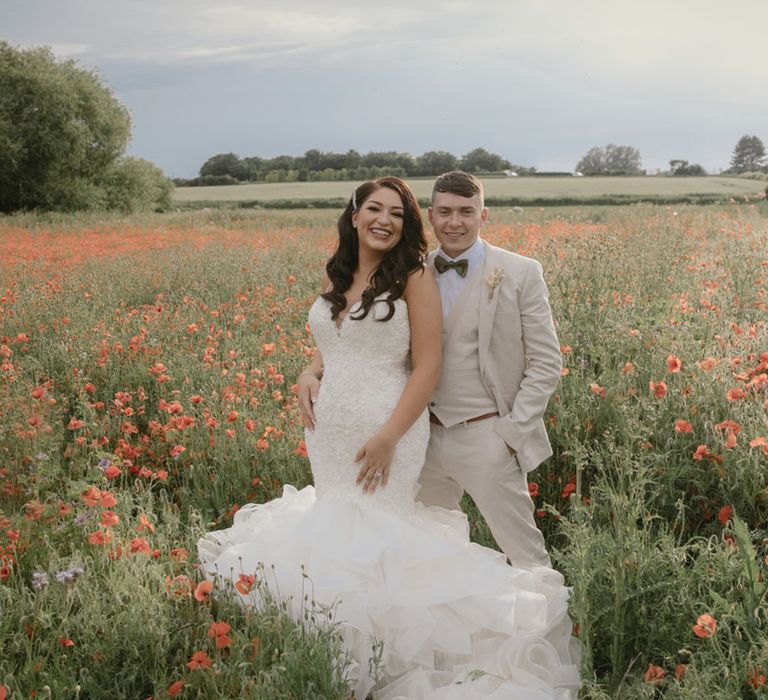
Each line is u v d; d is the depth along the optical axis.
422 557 3.01
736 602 2.63
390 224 3.12
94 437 4.65
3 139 41.75
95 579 3.04
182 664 2.74
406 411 3.13
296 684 2.49
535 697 2.69
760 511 3.42
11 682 2.49
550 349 3.13
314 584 3.01
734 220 14.09
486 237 12.81
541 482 4.05
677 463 3.70
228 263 11.30
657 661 2.68
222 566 3.23
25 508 3.61
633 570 2.77
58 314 8.09
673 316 5.15
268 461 4.32
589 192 51.78
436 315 3.15
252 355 6.38
